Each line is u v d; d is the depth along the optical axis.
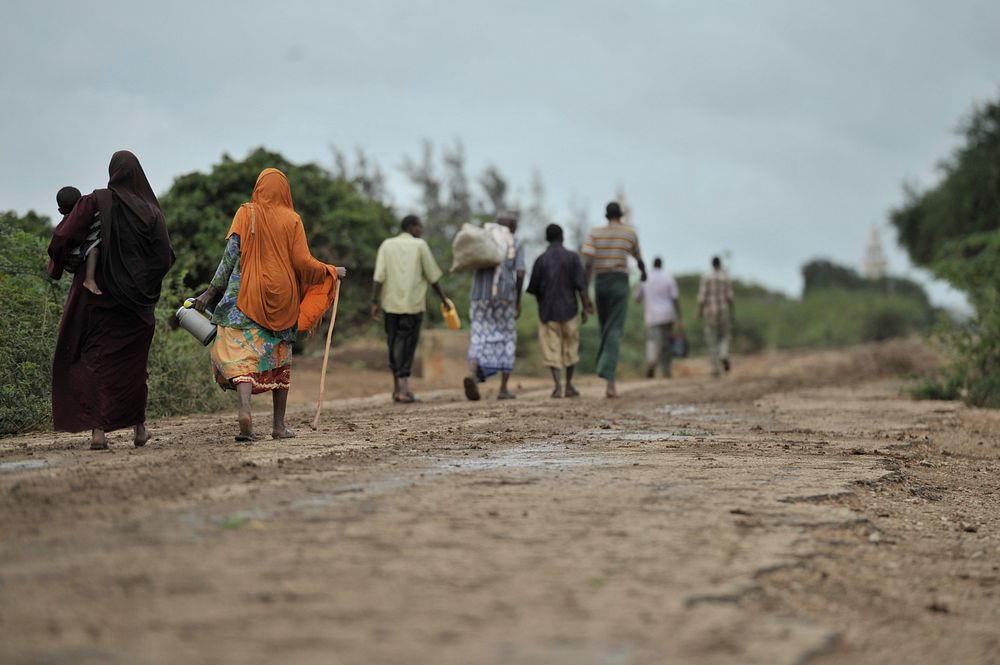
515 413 44.97
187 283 68.50
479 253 55.72
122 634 13.00
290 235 31.23
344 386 65.00
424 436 34.44
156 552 16.58
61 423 29.62
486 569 16.17
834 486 26.55
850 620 15.77
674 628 13.94
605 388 69.00
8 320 40.91
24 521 18.66
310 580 15.27
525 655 12.66
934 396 62.19
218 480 23.23
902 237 159.25
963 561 20.78
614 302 58.50
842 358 113.00
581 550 17.59
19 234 45.66
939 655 14.78
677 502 22.52
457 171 127.50
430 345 75.56
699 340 149.75
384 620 13.68
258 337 31.41
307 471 25.09
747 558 17.98
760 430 40.47
